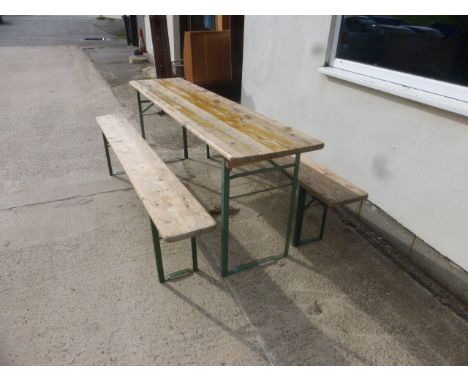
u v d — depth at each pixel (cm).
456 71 207
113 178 357
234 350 186
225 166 193
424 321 207
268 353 185
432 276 237
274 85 380
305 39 318
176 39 756
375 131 263
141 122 437
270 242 269
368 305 216
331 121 306
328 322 204
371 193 279
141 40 995
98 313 204
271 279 233
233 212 306
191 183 352
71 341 188
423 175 232
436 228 230
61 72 815
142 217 295
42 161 390
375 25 254
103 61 946
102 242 264
